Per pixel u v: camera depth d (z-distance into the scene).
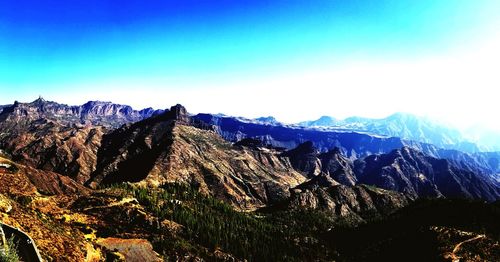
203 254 191.88
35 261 65.31
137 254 156.50
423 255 194.12
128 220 195.12
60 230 104.88
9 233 68.38
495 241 189.50
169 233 197.75
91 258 98.62
